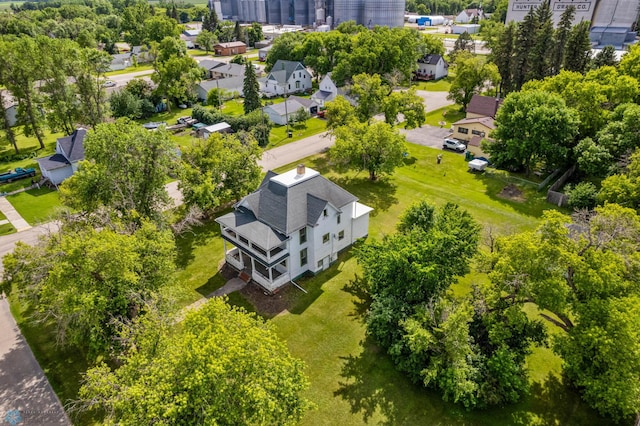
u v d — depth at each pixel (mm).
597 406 20672
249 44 151250
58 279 21406
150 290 23781
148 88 79438
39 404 22734
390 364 24969
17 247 25266
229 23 167125
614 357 19766
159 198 35312
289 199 31391
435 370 21000
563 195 41719
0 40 53031
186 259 35125
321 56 94375
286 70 91500
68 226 28609
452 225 27797
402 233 30125
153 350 18375
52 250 24062
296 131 67875
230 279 32656
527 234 23328
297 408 18328
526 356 24281
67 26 143375
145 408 15492
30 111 56844
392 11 152000
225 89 85125
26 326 28219
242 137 48781
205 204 37125
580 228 29375
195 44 153000
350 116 52125
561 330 27188
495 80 71125
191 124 70375
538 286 21562
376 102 54781
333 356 25625
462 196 44938
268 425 17672
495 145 49156
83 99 58875
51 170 47812
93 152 31188
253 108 72312
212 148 40031
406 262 24578
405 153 54062
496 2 190625
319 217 31141
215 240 37938
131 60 124188
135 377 17328
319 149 59344
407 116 54562
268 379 17453
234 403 16234
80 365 25188
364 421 21641
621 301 20625
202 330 18344
